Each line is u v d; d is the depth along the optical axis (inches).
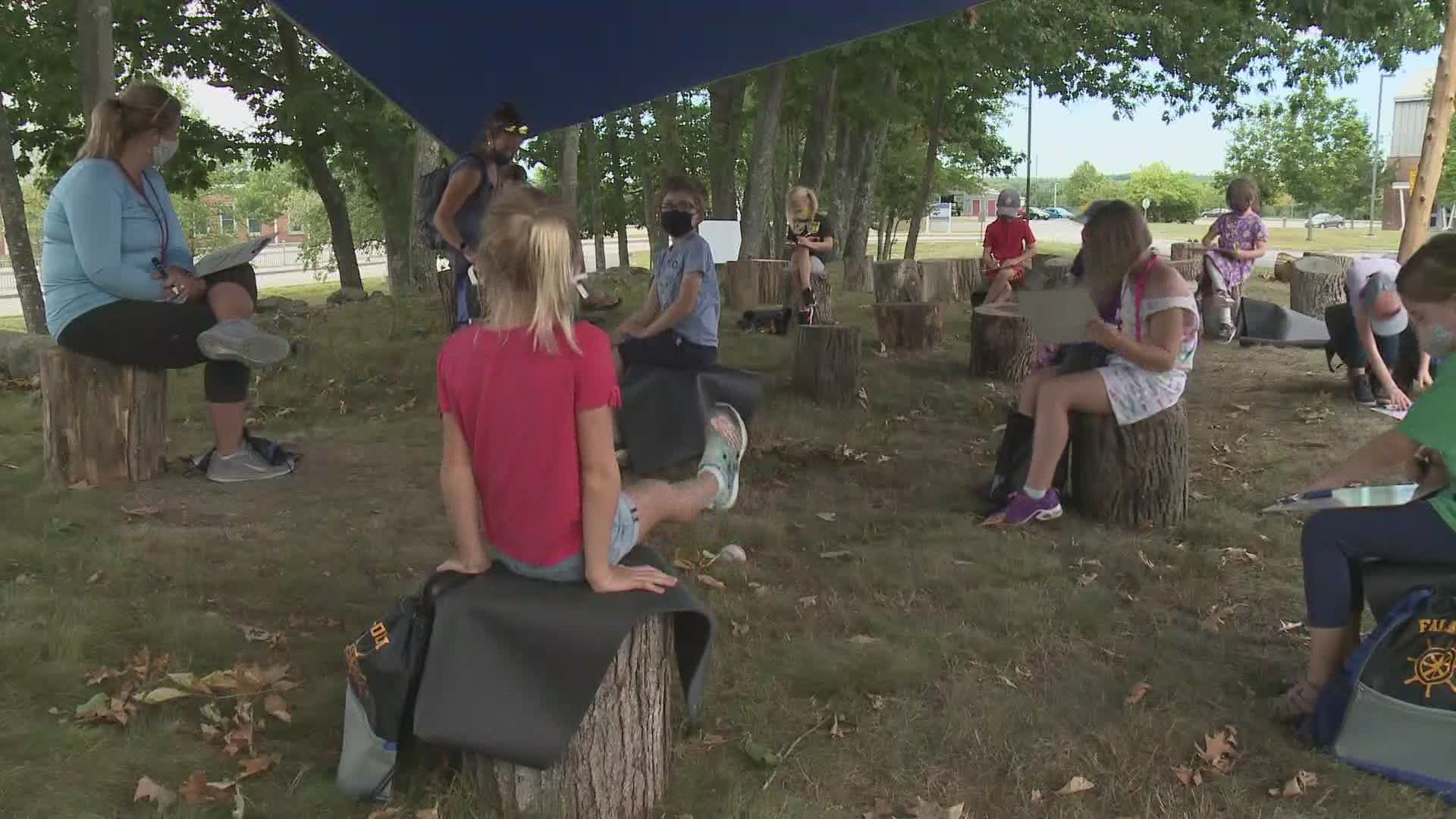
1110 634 148.5
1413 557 114.6
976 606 156.3
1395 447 114.2
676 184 237.3
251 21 741.3
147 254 206.7
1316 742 117.5
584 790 101.1
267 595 157.5
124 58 735.1
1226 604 159.0
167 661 132.5
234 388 216.5
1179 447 190.4
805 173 700.7
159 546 174.9
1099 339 186.4
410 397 298.4
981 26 630.5
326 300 532.4
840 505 207.8
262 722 118.9
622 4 242.2
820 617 153.6
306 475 223.8
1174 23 808.9
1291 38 828.6
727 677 133.8
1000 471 203.2
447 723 96.4
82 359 206.7
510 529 103.0
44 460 216.2
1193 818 105.0
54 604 147.7
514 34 254.1
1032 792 110.2
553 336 97.0
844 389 295.1
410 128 716.0
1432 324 111.1
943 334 433.7
